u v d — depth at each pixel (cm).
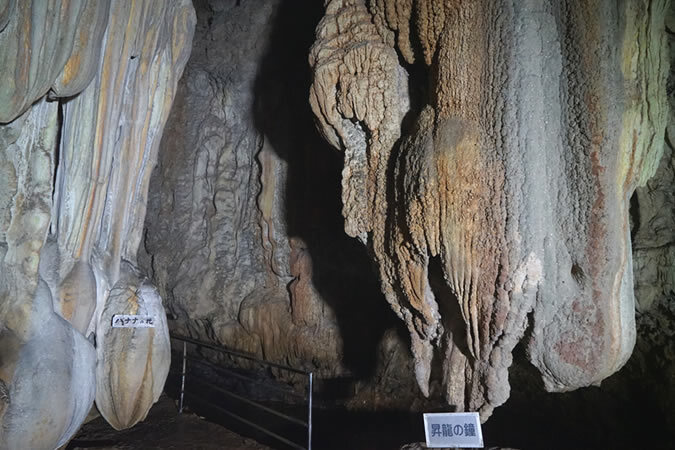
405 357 518
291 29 569
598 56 234
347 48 321
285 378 595
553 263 242
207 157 603
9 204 272
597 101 233
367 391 539
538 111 246
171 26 364
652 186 369
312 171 550
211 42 605
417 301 291
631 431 411
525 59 247
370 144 321
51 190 290
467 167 253
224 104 609
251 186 597
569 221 242
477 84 260
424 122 280
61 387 271
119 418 337
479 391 274
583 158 238
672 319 364
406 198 276
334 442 518
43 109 286
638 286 371
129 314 336
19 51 225
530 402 480
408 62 312
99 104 300
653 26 247
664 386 373
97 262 333
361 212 323
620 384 404
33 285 276
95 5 256
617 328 239
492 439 486
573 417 452
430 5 279
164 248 603
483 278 251
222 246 598
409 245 281
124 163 340
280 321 566
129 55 314
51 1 234
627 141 240
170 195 606
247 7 584
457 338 283
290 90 566
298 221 563
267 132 577
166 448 417
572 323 243
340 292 554
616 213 237
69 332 289
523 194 243
